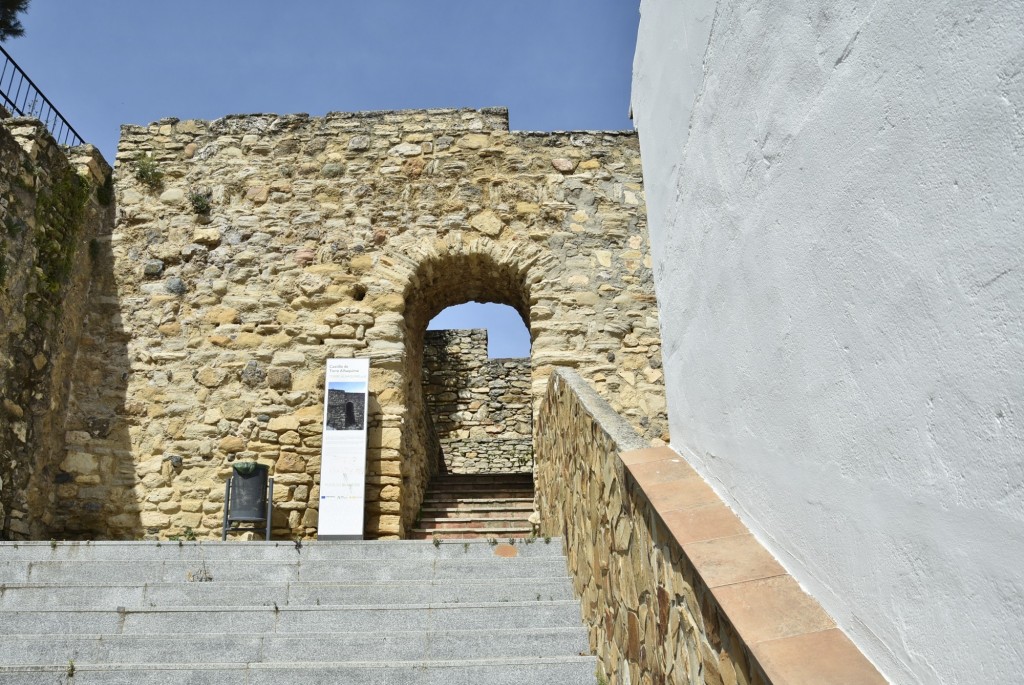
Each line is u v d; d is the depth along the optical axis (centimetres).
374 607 384
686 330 320
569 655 357
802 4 200
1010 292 119
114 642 355
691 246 312
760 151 230
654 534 252
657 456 288
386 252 854
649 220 402
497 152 902
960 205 131
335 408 774
